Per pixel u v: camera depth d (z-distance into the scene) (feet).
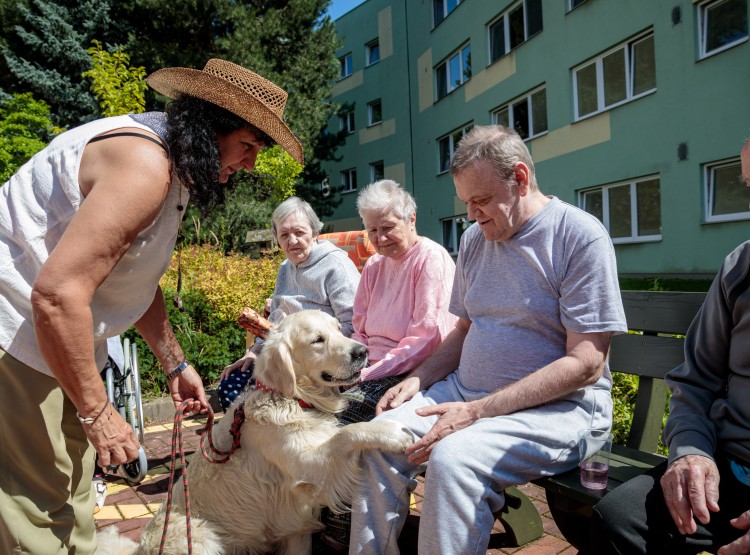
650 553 5.23
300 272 11.62
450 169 7.29
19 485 5.56
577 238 6.76
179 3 48.08
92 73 28.27
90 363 4.98
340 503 7.09
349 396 8.53
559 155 41.60
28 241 5.23
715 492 5.05
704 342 6.34
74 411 6.02
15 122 42.75
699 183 31.32
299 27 54.95
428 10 58.23
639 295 7.86
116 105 28.02
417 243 9.48
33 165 5.42
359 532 6.81
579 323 6.53
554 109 41.45
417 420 7.22
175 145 5.47
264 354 7.99
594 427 6.91
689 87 31.12
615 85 36.60
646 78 34.53
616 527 5.28
